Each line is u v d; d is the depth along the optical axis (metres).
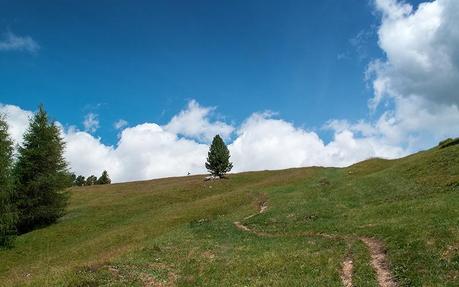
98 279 28.83
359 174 83.88
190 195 91.69
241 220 56.47
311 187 73.69
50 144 67.12
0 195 54.66
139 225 59.88
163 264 33.84
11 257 53.50
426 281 23.33
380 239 33.03
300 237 41.09
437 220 33.56
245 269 30.53
